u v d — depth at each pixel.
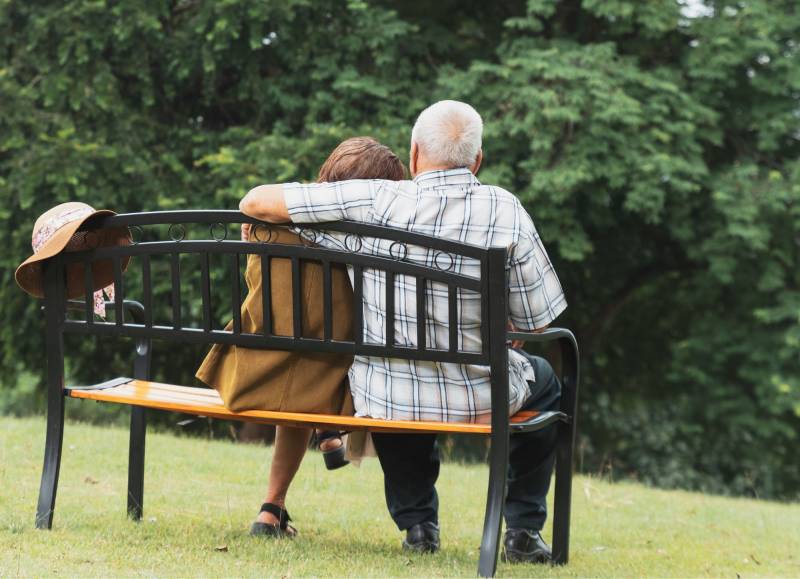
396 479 6.76
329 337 5.68
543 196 22.45
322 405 5.90
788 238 24.16
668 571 7.10
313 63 23.78
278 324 5.85
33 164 22.67
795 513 12.29
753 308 25.52
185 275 23.12
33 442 11.33
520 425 5.65
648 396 31.23
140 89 24.58
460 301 5.68
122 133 23.84
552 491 11.70
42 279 6.21
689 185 22.25
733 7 24.78
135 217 5.93
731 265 23.77
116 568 5.44
